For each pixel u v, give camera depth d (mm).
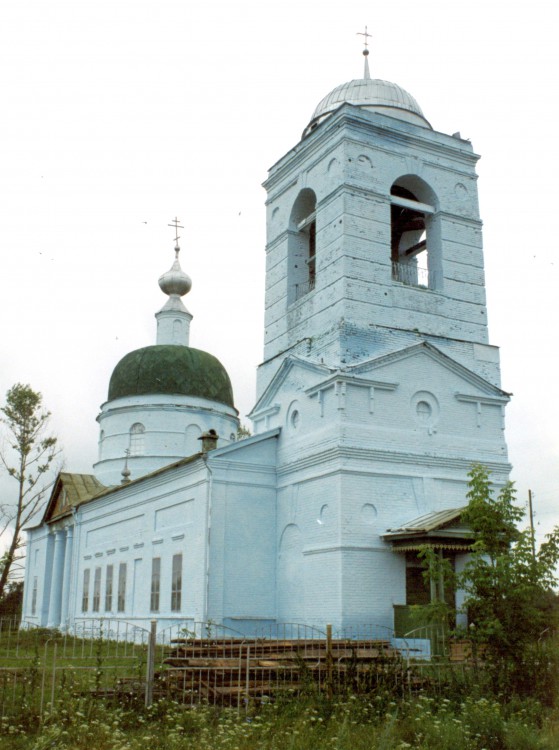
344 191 27406
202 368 46312
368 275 27016
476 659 16547
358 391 25609
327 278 27531
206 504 27297
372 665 15648
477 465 18328
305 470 26594
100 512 40312
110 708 14141
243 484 27844
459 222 29562
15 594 61844
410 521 25062
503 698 15219
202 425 45031
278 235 31656
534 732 12875
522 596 16094
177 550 29828
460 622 22688
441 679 15852
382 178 28328
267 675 16047
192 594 27641
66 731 12219
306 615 25312
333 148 28500
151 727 13086
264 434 28312
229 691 14992
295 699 14406
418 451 26000
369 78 32469
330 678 14852
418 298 27828
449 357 27297
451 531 23141
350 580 23906
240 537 27328
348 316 26266
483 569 16500
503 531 17375
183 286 50000
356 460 24906
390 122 28922
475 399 27656
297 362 27953
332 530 24625
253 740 12344
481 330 28922
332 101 31203
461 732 12641
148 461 43719
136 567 34250
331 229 27781
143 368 45531
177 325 49062
